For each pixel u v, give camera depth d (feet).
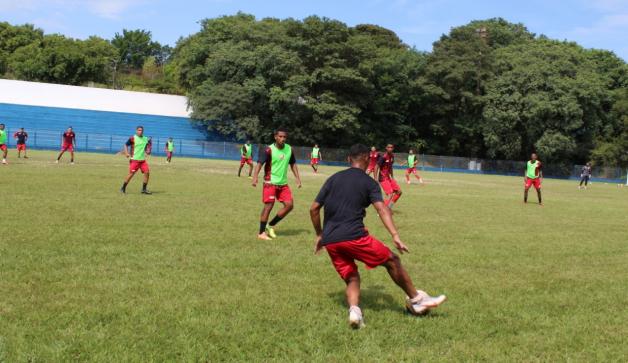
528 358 15.46
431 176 145.28
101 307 17.67
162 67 332.39
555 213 57.16
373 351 15.33
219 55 186.29
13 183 54.08
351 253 17.71
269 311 18.25
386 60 202.18
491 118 198.70
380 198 17.81
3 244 25.96
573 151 209.56
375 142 212.02
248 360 14.39
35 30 262.67
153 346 14.79
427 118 225.56
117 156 137.18
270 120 193.36
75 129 183.52
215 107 182.39
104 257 24.64
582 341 16.99
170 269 23.15
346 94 197.26
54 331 15.46
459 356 15.33
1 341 14.57
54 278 20.77
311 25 189.57
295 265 25.32
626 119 205.77
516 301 21.20
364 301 20.18
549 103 190.39
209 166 117.29
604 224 49.01
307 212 46.50
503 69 209.26
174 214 39.60
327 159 195.00
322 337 16.25
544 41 243.40
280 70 184.14
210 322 16.80
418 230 39.04
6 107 178.81
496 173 212.64
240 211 43.60
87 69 238.27
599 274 26.96
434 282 23.59
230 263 24.88
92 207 40.52
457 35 212.43
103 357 13.91
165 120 195.93
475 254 30.50
